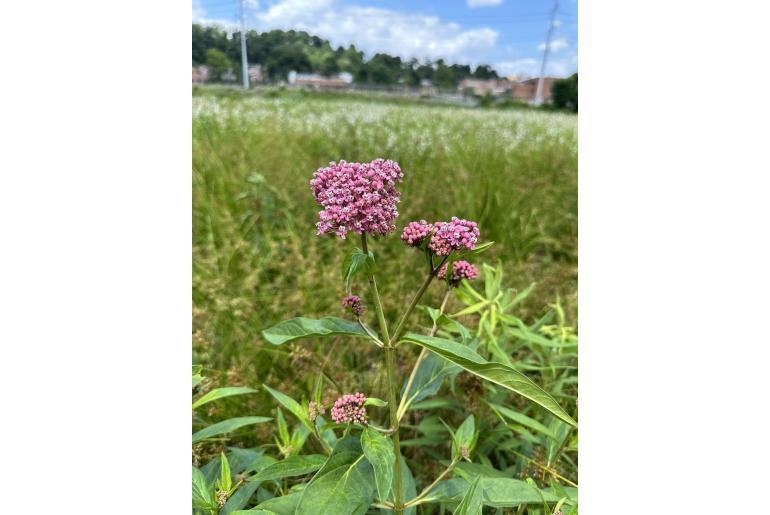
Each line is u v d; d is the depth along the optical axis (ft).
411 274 10.27
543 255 13.10
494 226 13.04
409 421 7.86
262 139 17.46
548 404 4.01
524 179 15.57
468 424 5.71
